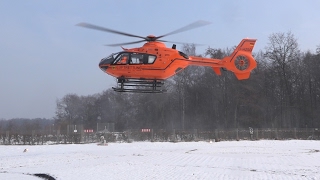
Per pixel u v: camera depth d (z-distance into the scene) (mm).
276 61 56688
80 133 38031
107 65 21625
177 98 60469
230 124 57219
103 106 75250
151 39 22234
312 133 44406
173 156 22844
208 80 59312
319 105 55219
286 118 56188
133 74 21594
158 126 60969
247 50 24969
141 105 63938
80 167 17641
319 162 19719
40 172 16203
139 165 18203
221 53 56031
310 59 57281
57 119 83125
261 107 56406
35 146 32781
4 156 23844
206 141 39969
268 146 32000
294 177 14469
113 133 39562
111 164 18609
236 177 14453
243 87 55719
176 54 22031
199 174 15242
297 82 57531
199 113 59406
